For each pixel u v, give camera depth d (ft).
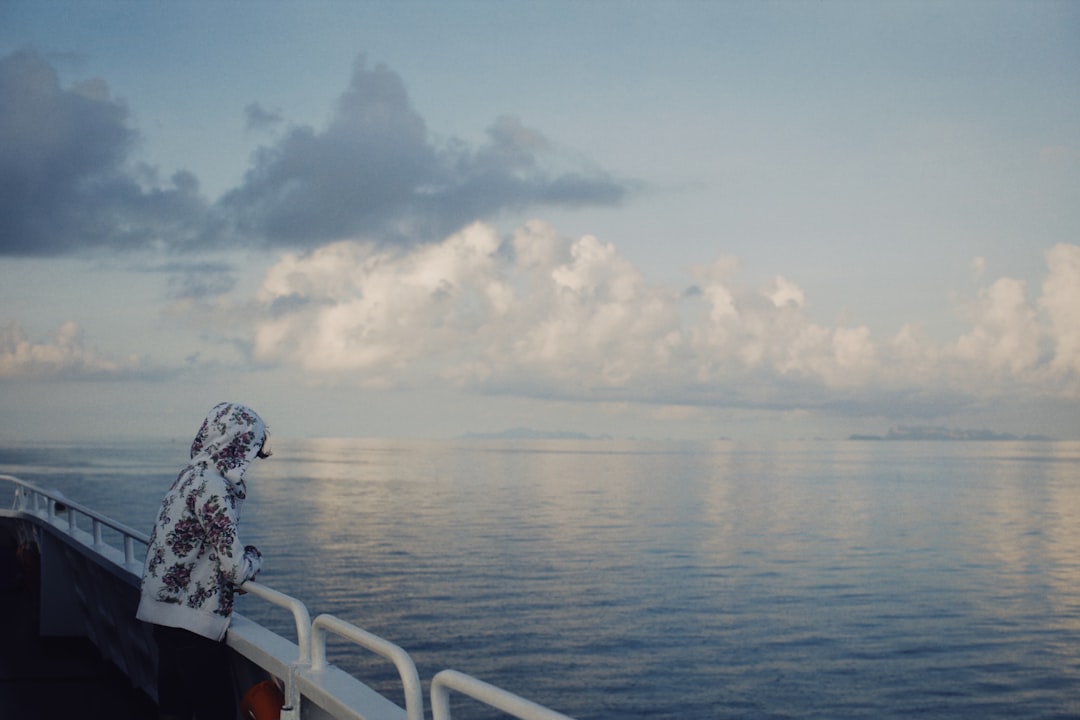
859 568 265.13
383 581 216.54
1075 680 134.10
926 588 230.68
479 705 108.99
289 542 302.86
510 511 454.81
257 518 402.52
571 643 148.25
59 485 576.20
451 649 140.97
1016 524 419.95
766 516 442.50
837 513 466.29
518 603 187.73
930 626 178.50
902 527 399.03
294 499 529.86
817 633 167.94
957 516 460.55
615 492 616.39
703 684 125.70
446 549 288.30
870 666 142.00
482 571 237.86
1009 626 180.86
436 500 534.37
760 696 120.26
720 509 481.87
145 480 636.89
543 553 281.54
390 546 294.05
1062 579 250.78
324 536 323.57
